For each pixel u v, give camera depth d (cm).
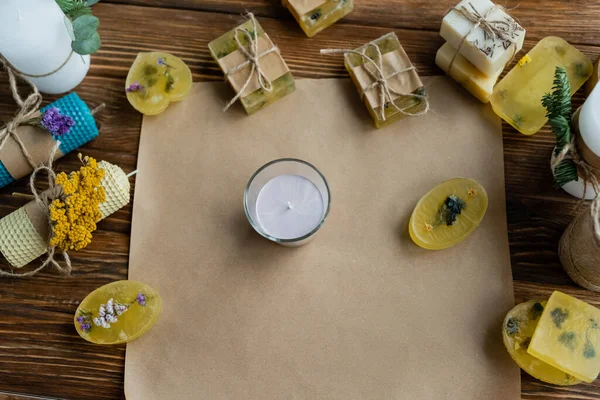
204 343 62
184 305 63
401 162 65
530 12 67
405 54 65
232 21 69
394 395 61
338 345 62
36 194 61
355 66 65
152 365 62
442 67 66
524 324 60
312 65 67
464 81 65
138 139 66
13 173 64
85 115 63
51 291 64
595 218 55
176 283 63
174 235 64
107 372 62
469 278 62
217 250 64
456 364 61
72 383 62
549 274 62
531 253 63
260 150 66
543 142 65
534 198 64
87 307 62
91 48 62
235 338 62
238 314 62
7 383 62
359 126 66
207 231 64
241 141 66
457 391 60
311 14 67
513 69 65
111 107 67
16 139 62
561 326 58
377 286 63
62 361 62
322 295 63
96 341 61
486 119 65
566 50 65
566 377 59
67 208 60
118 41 68
